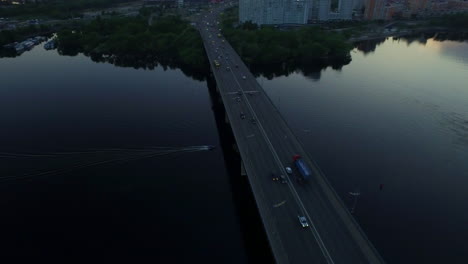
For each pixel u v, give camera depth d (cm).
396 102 18212
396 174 11862
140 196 10800
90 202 10494
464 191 10994
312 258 7012
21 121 15638
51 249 8838
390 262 8488
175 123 15750
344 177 11688
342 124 15662
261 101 15125
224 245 9100
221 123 15838
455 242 9056
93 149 13400
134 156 12988
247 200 10750
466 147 13638
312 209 8412
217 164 12562
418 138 14362
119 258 8619
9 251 8762
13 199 10531
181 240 9225
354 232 7706
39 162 12488
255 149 11194
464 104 17900
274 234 7644
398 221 9769
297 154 10888
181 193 10975
